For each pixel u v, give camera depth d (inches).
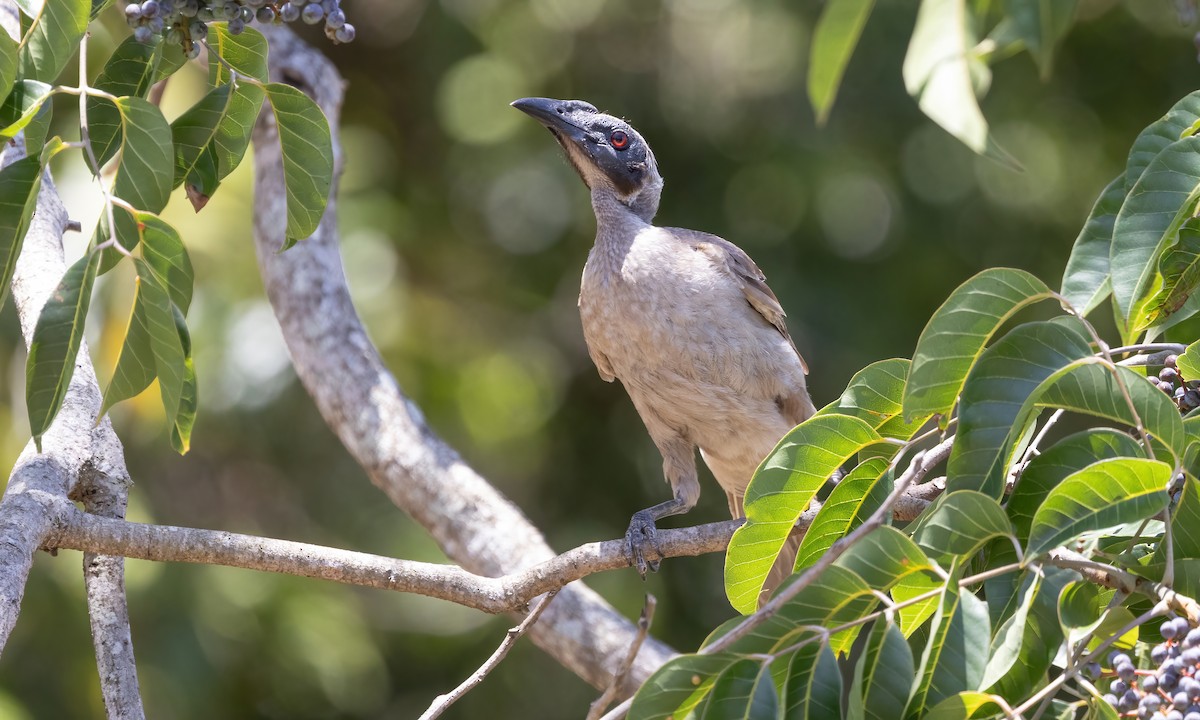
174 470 586.2
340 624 565.0
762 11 679.1
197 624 526.6
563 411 673.0
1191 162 190.2
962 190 661.9
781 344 341.4
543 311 676.7
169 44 213.3
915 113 657.0
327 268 394.9
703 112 684.1
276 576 556.7
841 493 208.4
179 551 232.1
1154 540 190.1
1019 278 177.2
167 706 509.4
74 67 490.3
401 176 698.8
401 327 610.9
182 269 189.5
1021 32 141.1
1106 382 175.3
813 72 148.9
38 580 500.4
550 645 364.2
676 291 333.4
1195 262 203.6
